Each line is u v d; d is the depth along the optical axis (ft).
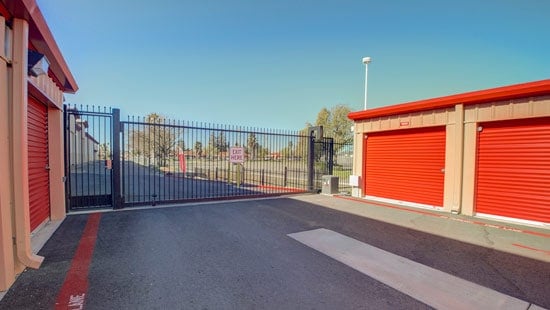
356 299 10.85
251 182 51.65
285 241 17.67
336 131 90.17
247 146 41.60
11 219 12.17
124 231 19.11
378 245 17.28
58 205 21.98
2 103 11.01
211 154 41.16
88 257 14.43
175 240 17.43
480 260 15.11
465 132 26.66
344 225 21.98
